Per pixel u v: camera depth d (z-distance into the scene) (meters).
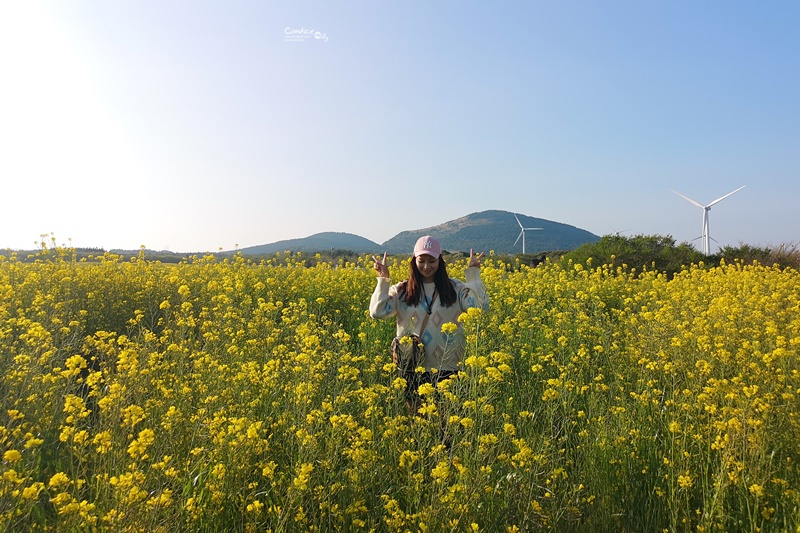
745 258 24.33
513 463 3.76
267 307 8.16
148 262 13.41
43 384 4.84
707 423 4.64
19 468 3.43
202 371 5.66
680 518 3.68
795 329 6.75
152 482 3.42
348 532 3.44
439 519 3.21
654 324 6.87
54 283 9.97
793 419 4.31
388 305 5.52
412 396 5.26
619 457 4.27
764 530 3.57
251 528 3.23
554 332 7.68
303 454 3.85
